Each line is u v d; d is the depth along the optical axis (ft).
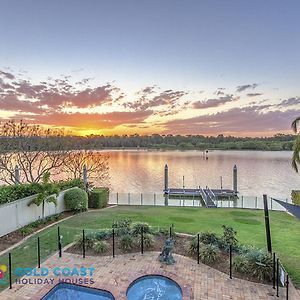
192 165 221.46
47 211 58.34
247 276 30.76
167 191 118.01
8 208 47.16
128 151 447.83
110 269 32.48
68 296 28.02
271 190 126.31
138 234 41.52
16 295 26.81
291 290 28.09
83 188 75.61
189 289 27.89
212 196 105.29
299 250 38.70
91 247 38.34
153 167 209.36
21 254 37.22
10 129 87.10
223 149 384.47
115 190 129.80
